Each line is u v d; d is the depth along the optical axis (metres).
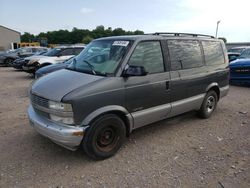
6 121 5.75
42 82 4.24
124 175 3.63
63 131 3.59
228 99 8.23
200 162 4.01
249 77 10.16
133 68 3.99
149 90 4.41
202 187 3.36
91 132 3.78
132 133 5.16
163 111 4.76
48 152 4.27
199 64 5.57
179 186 3.38
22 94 8.86
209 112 6.15
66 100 3.54
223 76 6.32
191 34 5.67
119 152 4.32
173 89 4.88
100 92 3.78
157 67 4.61
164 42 4.80
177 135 5.10
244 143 4.75
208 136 5.08
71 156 4.15
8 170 3.70
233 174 3.67
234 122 5.93
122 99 4.04
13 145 4.50
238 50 17.77
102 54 4.49
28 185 3.37
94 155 3.92
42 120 3.95
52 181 3.46
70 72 4.40
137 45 4.33
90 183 3.43
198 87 5.54
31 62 12.94
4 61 22.17
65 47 13.49
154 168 3.82
